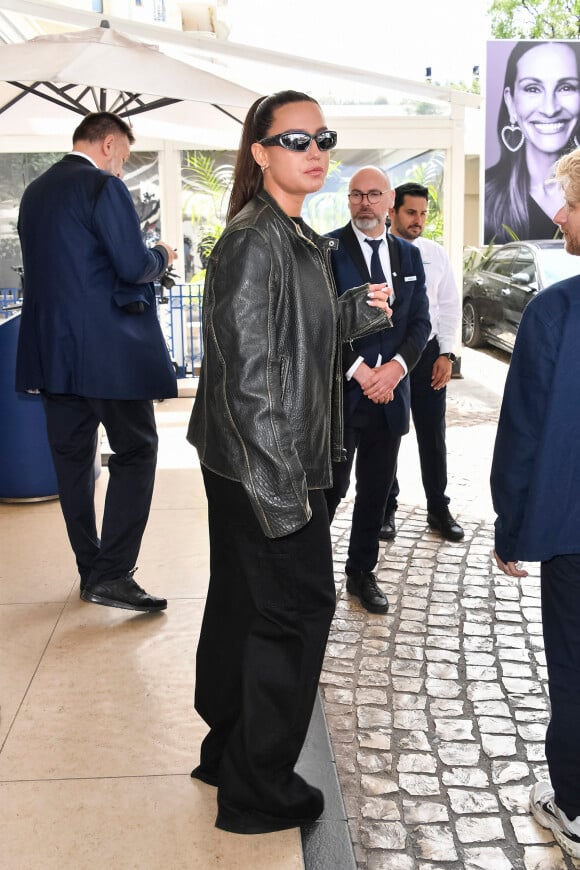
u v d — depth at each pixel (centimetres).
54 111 540
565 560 225
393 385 371
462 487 615
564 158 213
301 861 234
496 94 1727
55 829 247
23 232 374
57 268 362
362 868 238
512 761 288
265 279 217
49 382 367
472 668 352
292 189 229
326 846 241
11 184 1005
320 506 235
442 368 484
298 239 227
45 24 1018
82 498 393
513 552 235
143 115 564
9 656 350
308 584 233
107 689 324
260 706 234
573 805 237
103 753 284
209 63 615
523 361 222
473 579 445
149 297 383
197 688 262
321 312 229
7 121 561
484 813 261
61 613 391
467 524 532
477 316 1284
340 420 254
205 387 233
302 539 230
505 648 369
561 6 2850
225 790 245
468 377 1076
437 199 1039
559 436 218
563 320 215
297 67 657
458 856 242
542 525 222
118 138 376
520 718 314
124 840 242
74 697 319
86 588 389
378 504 403
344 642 373
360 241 380
